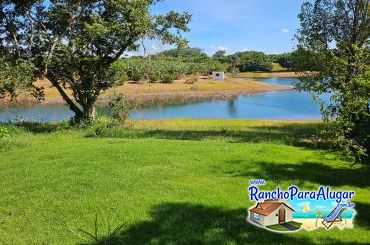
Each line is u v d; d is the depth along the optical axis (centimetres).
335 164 1162
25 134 1862
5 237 696
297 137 1780
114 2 2100
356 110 936
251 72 13062
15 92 2155
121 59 2369
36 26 2167
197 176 1003
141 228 710
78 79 2280
